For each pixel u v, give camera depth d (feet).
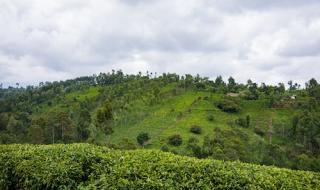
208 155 267.18
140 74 518.37
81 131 312.91
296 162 262.26
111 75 536.01
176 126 352.28
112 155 46.32
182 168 38.83
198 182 35.86
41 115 380.78
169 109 399.65
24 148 56.80
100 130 328.49
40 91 502.38
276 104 407.64
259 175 37.17
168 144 308.40
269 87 469.98
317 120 329.31
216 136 314.14
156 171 38.34
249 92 444.96
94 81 552.41
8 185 49.32
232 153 258.98
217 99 425.69
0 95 597.52
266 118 374.43
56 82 582.35
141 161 42.50
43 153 50.06
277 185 35.63
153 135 331.36
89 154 46.16
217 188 34.99
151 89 455.22
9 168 49.67
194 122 360.28
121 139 319.06
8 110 409.08
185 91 459.73
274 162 263.49
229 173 36.68
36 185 43.78
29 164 46.26
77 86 531.09
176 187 34.58
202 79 503.20
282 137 330.54
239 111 394.93
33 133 284.61
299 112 371.97
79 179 42.24
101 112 335.26
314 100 390.42
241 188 34.60
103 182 36.63
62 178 41.47
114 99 424.05
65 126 310.24
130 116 380.17
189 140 309.83
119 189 34.99
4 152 55.16
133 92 444.96
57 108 415.03
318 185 36.37
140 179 35.91
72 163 43.93
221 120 368.27
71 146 54.70
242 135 325.01
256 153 282.56
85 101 427.33
